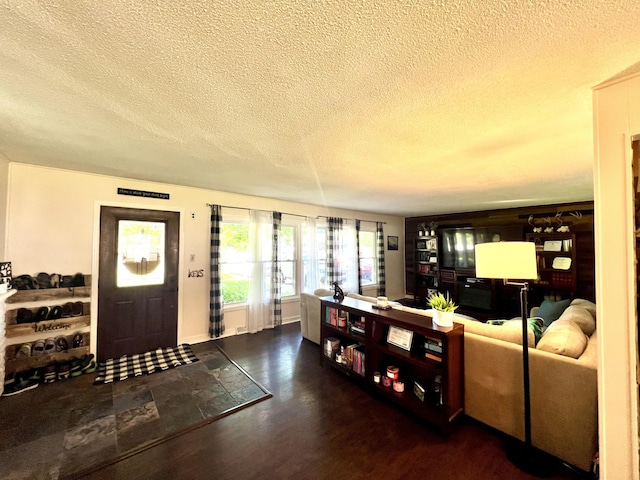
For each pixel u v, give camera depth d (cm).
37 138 204
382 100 146
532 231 505
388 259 690
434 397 224
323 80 128
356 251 597
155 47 106
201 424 207
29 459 172
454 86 132
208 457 176
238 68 119
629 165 119
